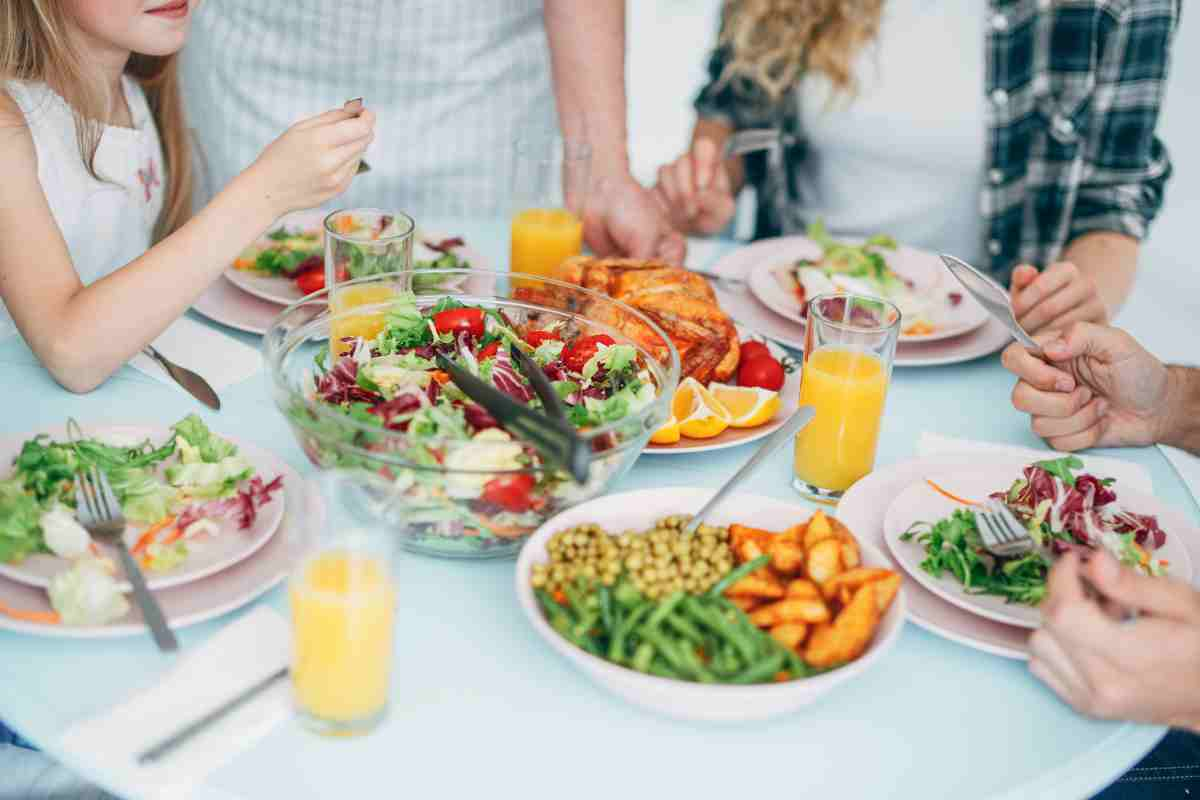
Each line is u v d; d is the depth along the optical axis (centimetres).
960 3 284
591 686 126
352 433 128
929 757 119
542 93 304
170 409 171
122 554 130
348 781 111
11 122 176
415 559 144
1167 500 169
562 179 219
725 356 182
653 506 141
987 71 285
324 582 110
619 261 205
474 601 137
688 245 251
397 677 124
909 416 186
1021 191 294
